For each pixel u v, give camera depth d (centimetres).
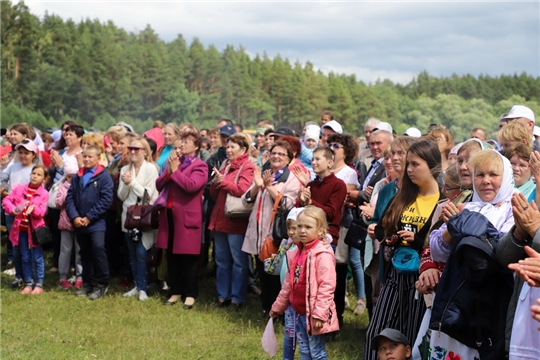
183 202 817
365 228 612
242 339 688
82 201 869
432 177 473
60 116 6644
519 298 355
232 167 805
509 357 352
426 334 420
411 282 476
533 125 675
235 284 812
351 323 753
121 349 655
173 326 738
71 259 1016
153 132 1096
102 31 8931
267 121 1107
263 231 738
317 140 1036
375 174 714
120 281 955
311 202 665
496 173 387
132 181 841
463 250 365
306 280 518
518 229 348
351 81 12212
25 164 977
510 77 10906
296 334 533
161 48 9488
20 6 6319
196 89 9681
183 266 827
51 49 7106
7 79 6084
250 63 10569
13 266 1048
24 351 644
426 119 10356
